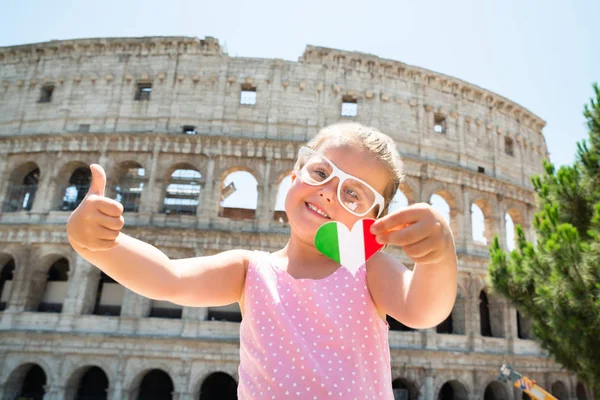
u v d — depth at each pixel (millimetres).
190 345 42094
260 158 49406
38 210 47969
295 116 51469
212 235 45625
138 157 49562
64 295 47875
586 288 17328
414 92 55656
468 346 48719
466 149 57000
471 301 50344
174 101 51438
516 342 51125
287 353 3764
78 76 52781
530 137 64812
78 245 3627
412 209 3135
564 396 53062
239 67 52719
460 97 58438
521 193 59125
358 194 4195
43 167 49750
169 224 46781
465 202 53906
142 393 48438
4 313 43906
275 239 45469
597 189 21000
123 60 53062
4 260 48219
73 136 49656
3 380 41594
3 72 54375
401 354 45531
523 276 22750
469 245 52188
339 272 4363
